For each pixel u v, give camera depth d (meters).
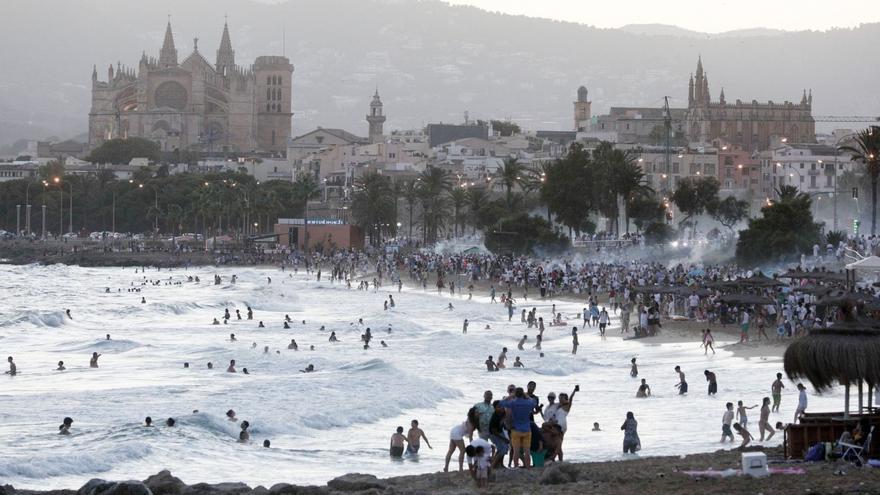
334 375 139.38
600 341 180.38
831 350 60.06
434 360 159.50
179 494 58.84
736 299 172.00
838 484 54.16
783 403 110.31
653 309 184.00
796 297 174.38
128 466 86.50
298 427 104.69
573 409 113.00
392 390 124.69
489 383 136.00
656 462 68.81
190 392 126.88
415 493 57.22
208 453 91.25
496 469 62.69
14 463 83.81
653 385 130.12
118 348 178.62
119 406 117.06
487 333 195.88
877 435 61.72
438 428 106.38
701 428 99.19
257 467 85.75
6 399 122.50
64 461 85.44
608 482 58.53
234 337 191.62
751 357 150.75
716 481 56.22
